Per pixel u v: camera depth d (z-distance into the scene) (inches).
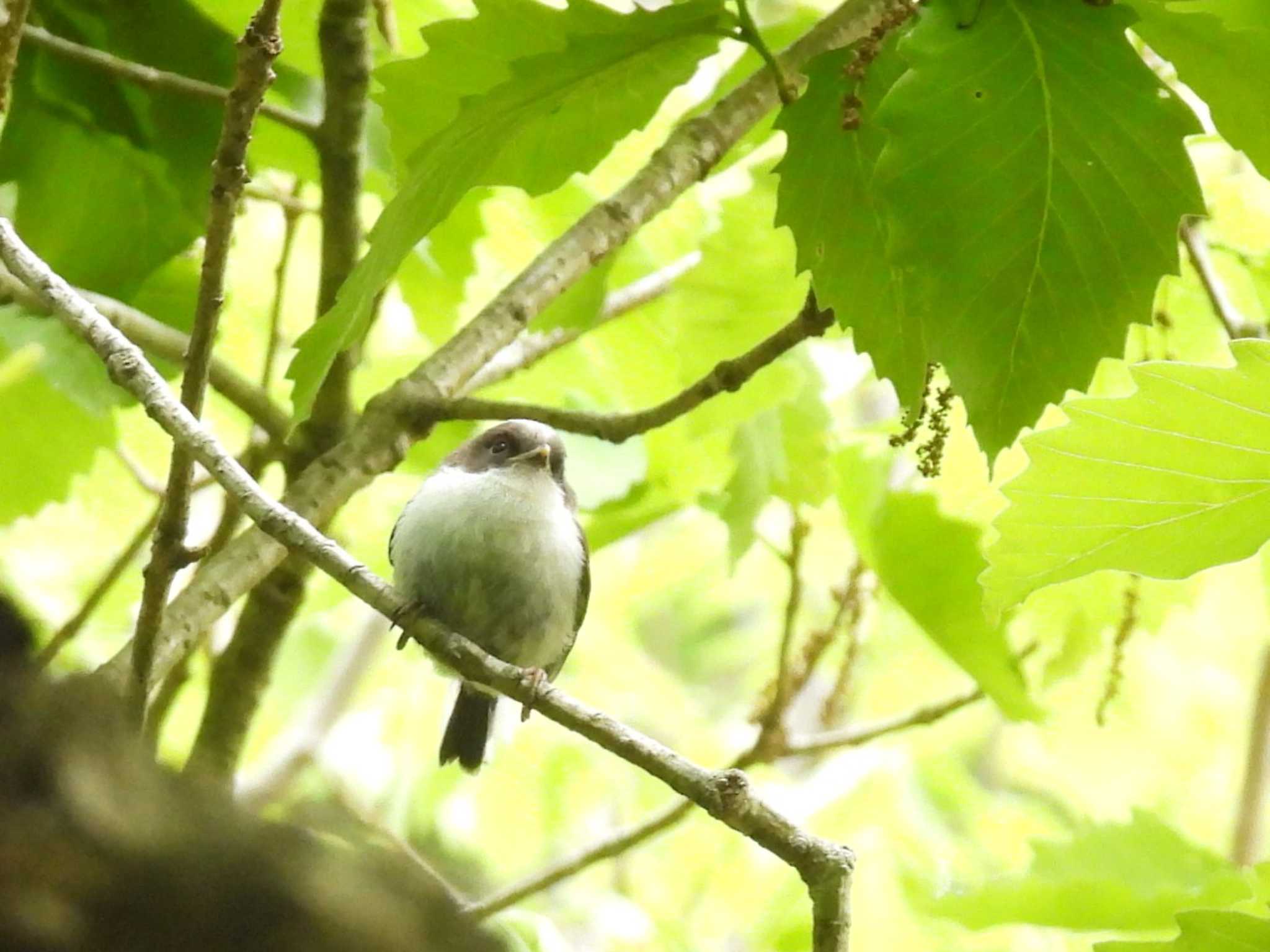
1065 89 186.2
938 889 313.4
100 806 62.4
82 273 307.6
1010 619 307.1
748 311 326.6
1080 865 290.2
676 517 489.4
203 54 304.5
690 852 456.1
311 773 448.5
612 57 221.3
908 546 306.7
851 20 269.3
